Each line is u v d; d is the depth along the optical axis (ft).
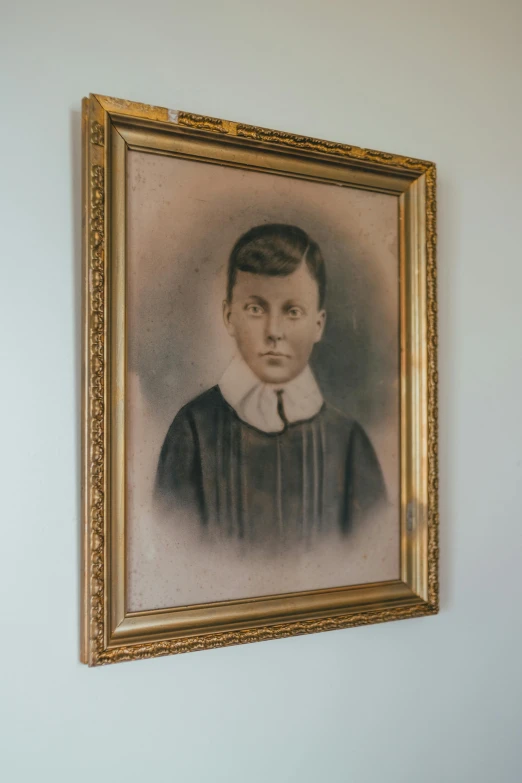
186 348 4.82
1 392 4.38
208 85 5.08
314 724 5.26
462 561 5.96
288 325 5.17
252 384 5.03
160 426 4.72
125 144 4.64
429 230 5.68
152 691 4.72
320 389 5.28
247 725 5.01
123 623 4.54
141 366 4.67
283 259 5.17
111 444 4.54
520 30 6.47
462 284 6.06
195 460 4.82
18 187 4.46
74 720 4.48
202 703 4.87
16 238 4.44
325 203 5.35
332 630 5.24
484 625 6.03
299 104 5.42
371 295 5.50
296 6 5.45
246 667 5.04
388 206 5.60
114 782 4.57
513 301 6.30
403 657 5.66
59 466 4.50
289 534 5.12
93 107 4.49
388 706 5.57
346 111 5.61
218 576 4.86
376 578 5.45
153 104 4.89
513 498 6.21
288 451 5.14
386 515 5.51
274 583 5.06
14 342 4.42
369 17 5.76
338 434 5.34
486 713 5.99
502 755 6.03
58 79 4.59
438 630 5.83
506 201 6.31
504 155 6.33
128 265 4.65
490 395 6.14
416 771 5.65
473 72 6.22
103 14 4.76
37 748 4.37
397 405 5.59
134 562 4.61
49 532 4.46
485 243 6.18
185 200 4.84
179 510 4.75
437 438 5.65
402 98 5.87
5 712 4.31
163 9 4.95
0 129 4.42
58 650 4.45
